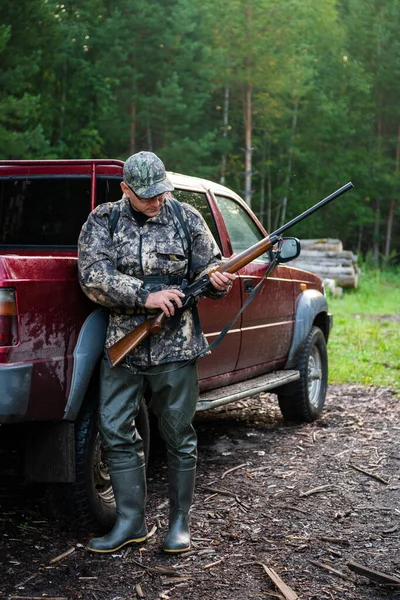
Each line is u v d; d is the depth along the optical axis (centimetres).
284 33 3109
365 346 1000
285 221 3800
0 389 284
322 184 3728
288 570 307
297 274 570
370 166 3675
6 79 2316
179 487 327
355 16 3884
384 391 712
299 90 3231
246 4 3044
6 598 279
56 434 323
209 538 342
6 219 436
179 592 285
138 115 2981
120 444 321
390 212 3728
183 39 3169
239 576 301
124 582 294
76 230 429
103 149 3300
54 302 309
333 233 3850
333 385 746
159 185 297
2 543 332
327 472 451
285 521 366
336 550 330
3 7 2414
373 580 298
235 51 3091
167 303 299
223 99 3681
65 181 419
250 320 483
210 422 587
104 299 304
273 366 539
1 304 287
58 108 3161
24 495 401
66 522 341
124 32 2927
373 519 371
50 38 2669
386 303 1759
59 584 292
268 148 3806
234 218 494
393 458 482
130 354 312
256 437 536
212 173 3048
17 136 2269
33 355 298
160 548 328
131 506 327
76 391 316
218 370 455
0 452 470
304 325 559
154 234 310
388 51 3719
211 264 322
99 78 3011
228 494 406
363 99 3800
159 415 325
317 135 3666
